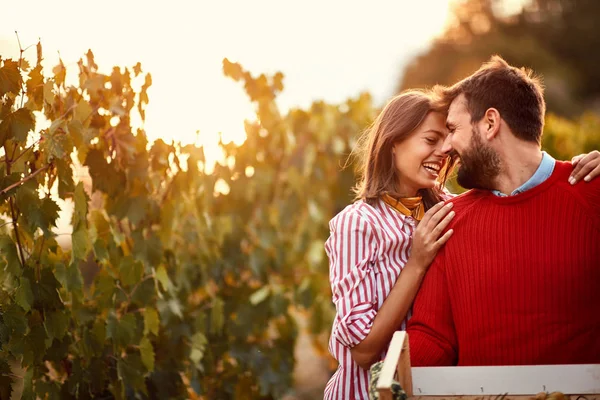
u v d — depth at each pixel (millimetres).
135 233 2896
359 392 2371
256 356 3914
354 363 2385
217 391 3734
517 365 2037
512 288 2193
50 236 2352
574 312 2141
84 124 2537
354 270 2322
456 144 2301
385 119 2453
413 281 2330
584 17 23562
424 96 2434
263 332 4094
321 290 4422
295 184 4312
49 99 2355
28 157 2328
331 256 2424
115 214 2787
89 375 2604
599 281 2143
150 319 2824
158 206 3014
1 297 2273
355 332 2271
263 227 4125
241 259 3957
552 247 2168
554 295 2152
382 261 2387
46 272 2367
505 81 2256
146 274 2898
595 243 2139
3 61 2240
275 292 4043
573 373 1980
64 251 2691
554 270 2154
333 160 4547
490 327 2213
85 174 2812
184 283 3336
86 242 2492
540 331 2158
